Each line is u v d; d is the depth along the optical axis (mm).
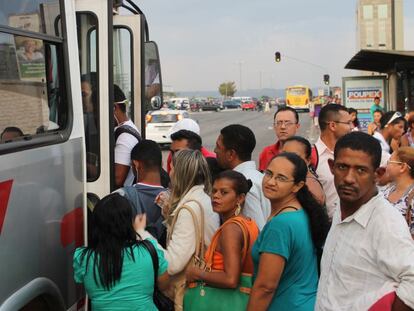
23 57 2881
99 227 3082
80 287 3461
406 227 2348
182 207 3508
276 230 2875
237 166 4062
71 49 3412
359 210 2426
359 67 21312
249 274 3182
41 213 2906
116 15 5109
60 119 3238
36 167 2867
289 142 4148
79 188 3393
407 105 18281
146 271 3117
